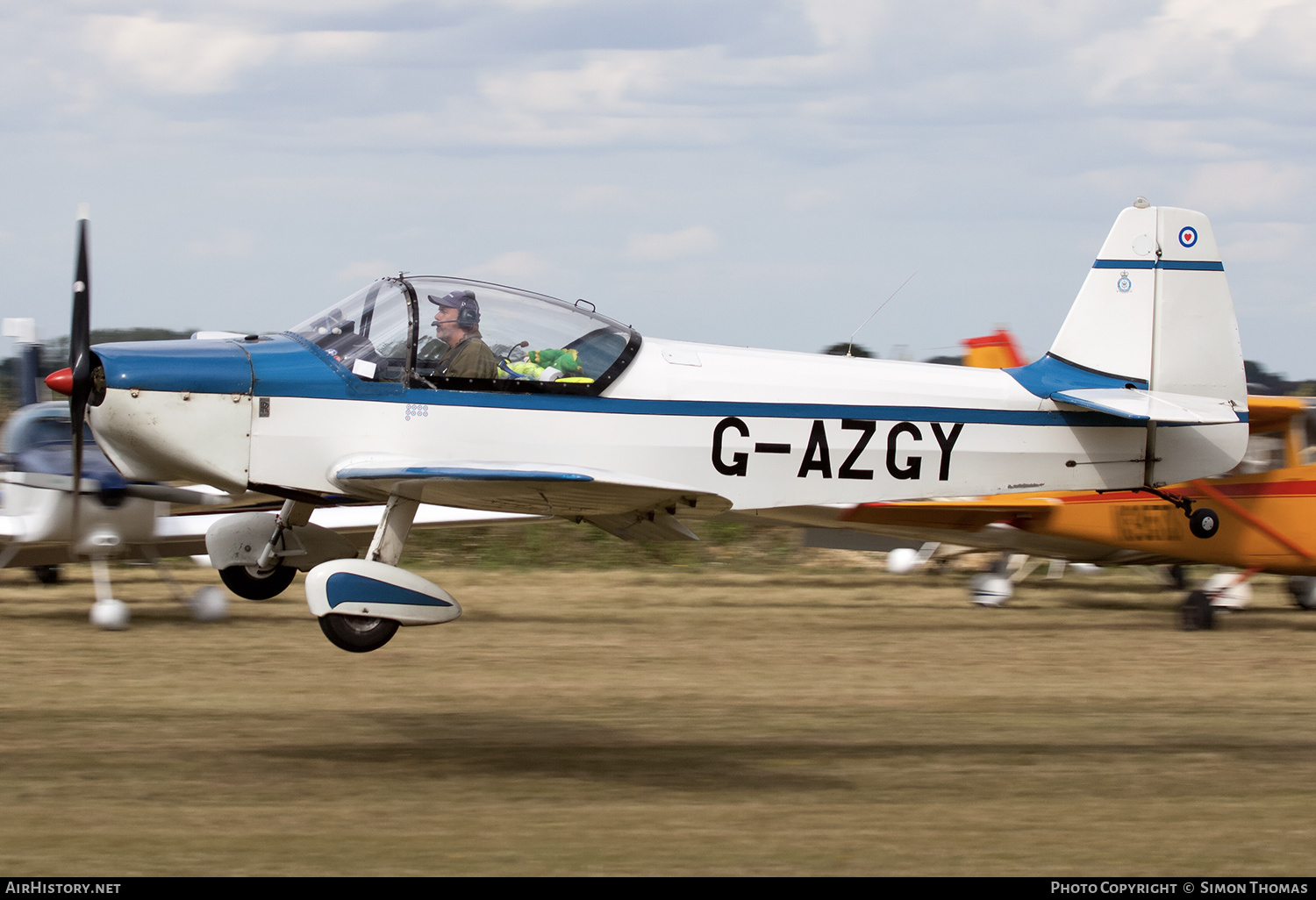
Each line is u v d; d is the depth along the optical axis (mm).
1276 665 29250
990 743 21484
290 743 20531
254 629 31391
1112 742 21703
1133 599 41656
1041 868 15305
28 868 14625
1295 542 35938
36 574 39219
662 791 18344
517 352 24656
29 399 39781
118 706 22719
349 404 23719
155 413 22969
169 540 32625
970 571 46719
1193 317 31297
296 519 25984
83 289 23562
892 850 15914
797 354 27812
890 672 27812
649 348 25875
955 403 28328
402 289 24250
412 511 23656
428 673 26656
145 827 16188
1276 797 18547
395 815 16938
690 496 21500
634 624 34125
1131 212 31266
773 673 27516
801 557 50688
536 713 23078
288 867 14844
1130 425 29672
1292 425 35938
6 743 20062
